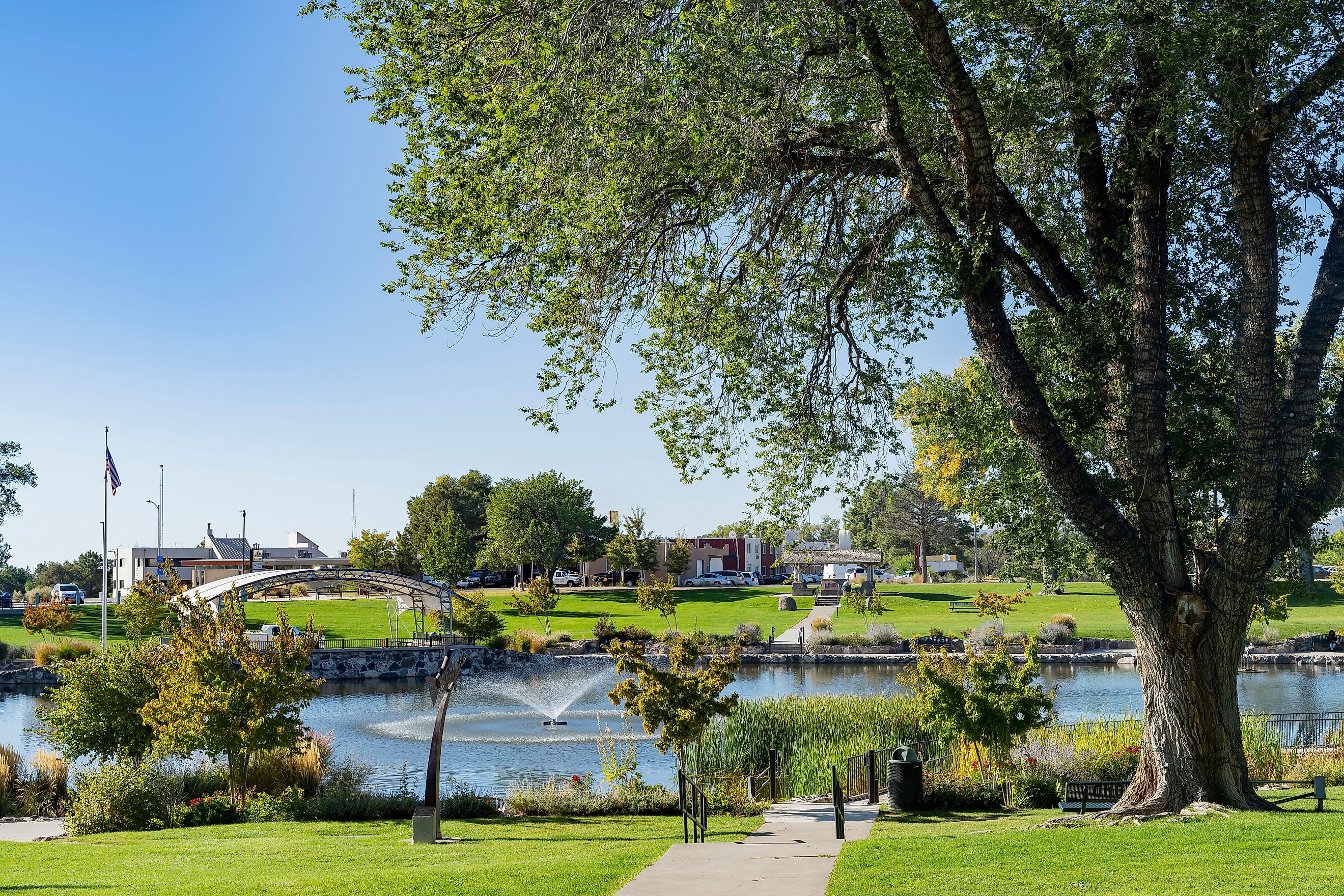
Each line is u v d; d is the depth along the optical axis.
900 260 15.62
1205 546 13.07
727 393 15.45
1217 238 14.09
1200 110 11.74
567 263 13.09
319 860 11.62
